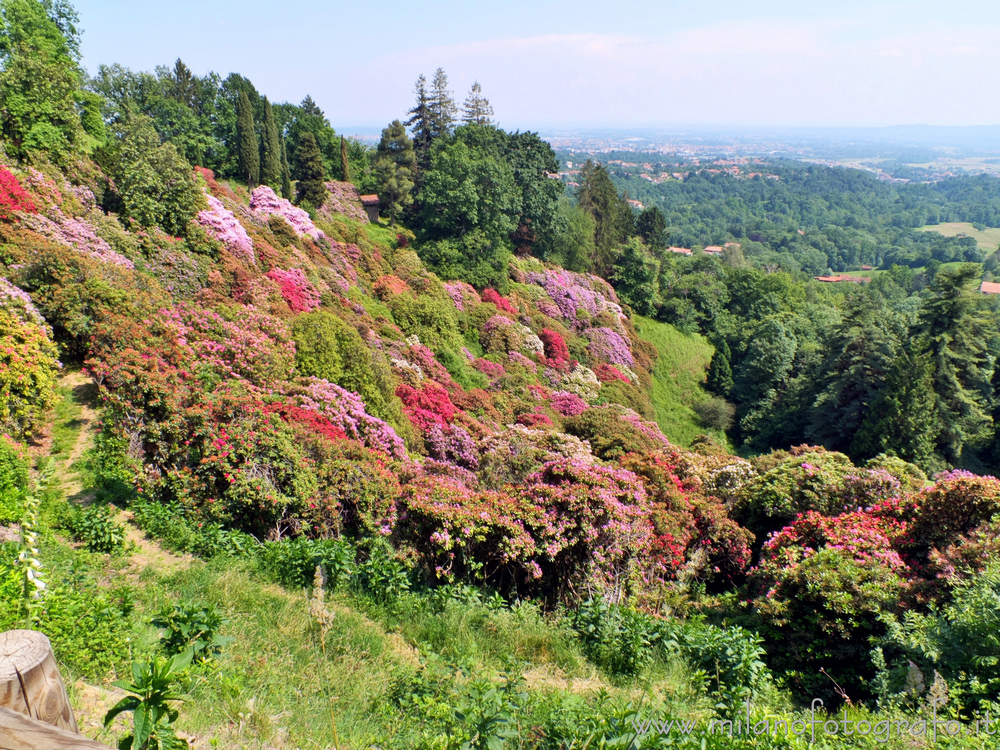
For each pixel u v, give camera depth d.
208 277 22.80
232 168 41.94
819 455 14.76
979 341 32.50
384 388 20.03
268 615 7.58
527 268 46.44
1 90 22.14
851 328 36.62
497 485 13.59
